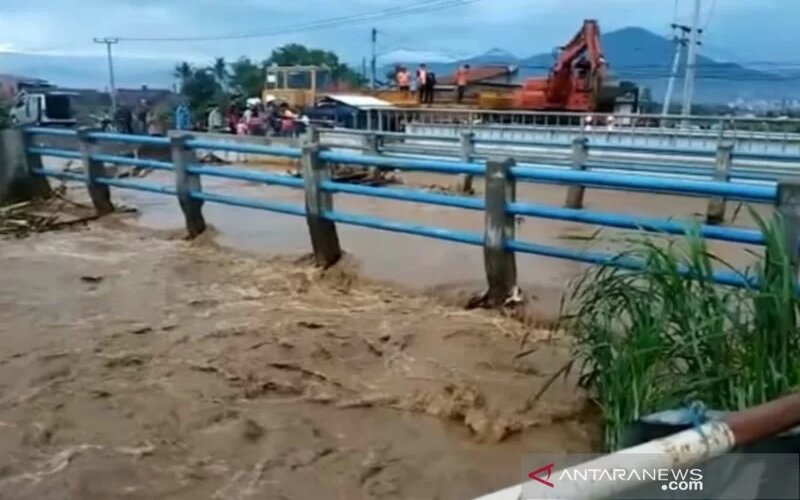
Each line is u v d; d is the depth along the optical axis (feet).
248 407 9.20
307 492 7.40
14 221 21.12
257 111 66.64
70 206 23.52
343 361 10.65
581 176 12.05
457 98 62.13
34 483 7.47
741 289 7.92
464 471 7.76
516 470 7.73
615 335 8.39
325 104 64.03
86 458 7.95
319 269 15.83
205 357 10.77
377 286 14.67
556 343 11.14
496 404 9.19
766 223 8.46
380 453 8.15
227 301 13.62
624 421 7.23
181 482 7.54
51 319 12.55
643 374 7.36
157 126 65.10
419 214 24.41
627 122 43.52
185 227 20.13
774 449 3.54
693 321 7.35
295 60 161.99
